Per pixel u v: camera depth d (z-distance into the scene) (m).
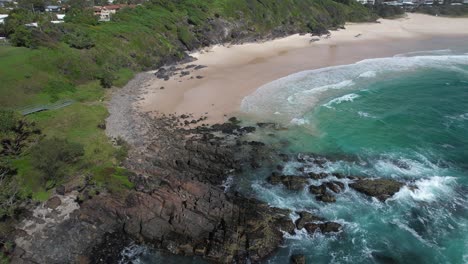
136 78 65.69
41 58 56.56
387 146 41.69
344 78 62.84
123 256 28.64
